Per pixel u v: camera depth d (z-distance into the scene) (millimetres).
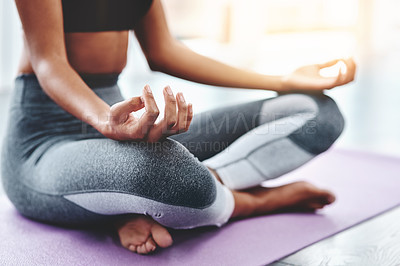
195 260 1057
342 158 2094
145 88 875
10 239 1156
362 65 5199
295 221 1309
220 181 1294
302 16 7816
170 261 1051
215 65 1382
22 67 1235
